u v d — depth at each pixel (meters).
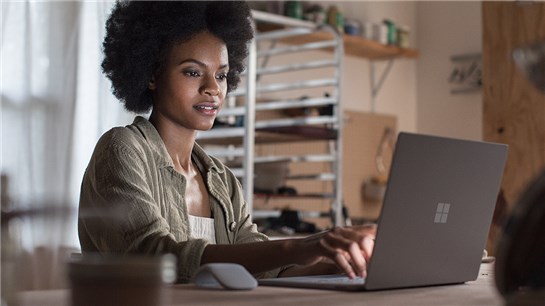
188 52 1.89
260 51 4.99
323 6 5.68
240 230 1.99
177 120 1.88
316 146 5.57
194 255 1.47
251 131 4.00
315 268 1.67
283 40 5.34
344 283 1.28
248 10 2.13
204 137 4.16
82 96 3.78
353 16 5.95
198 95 1.89
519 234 0.74
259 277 1.73
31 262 0.70
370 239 1.36
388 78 6.26
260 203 5.09
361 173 5.92
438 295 1.23
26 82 3.55
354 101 6.00
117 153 1.66
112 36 2.00
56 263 0.79
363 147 5.96
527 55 0.74
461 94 6.21
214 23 1.93
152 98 1.99
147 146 1.76
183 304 1.01
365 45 5.60
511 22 4.42
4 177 0.64
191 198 1.88
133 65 1.94
